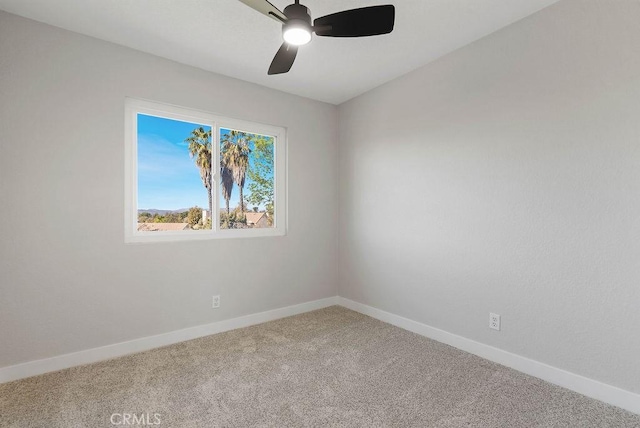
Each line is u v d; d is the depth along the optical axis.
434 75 2.61
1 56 1.94
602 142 1.76
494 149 2.23
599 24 1.76
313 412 1.69
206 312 2.75
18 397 1.81
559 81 1.91
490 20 2.08
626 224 1.69
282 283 3.23
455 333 2.50
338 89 3.19
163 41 2.29
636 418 1.63
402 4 1.90
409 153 2.84
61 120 2.12
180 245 2.62
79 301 2.20
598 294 1.78
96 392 1.86
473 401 1.79
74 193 2.18
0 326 1.96
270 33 2.19
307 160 3.42
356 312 3.38
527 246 2.07
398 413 1.68
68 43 2.14
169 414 1.67
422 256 2.74
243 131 3.03
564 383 1.91
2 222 1.96
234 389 1.90
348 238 3.53
